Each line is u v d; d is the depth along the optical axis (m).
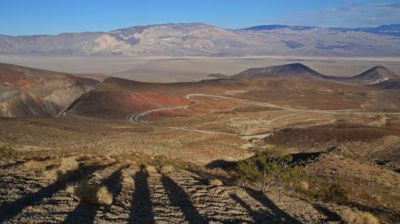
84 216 12.36
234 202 17.88
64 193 15.08
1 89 195.38
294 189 26.02
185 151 66.94
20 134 63.53
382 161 76.81
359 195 33.03
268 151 31.88
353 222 17.62
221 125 153.88
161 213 14.26
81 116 175.75
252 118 181.12
